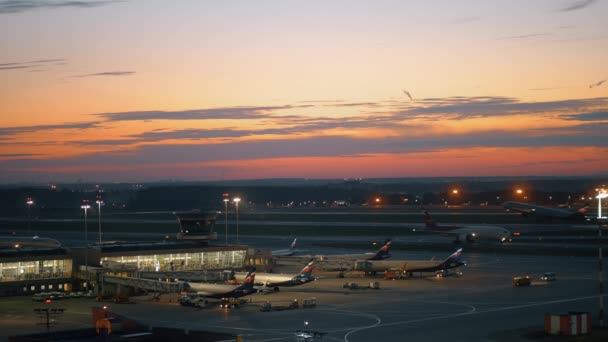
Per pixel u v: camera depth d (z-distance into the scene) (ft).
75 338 258.37
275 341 320.50
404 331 342.44
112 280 468.75
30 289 492.95
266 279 497.46
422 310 404.77
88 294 483.10
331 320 374.63
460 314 390.21
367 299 451.12
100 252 529.04
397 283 533.55
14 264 485.56
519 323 361.51
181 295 462.19
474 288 497.05
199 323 368.89
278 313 400.06
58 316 397.60
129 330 265.54
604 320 367.86
